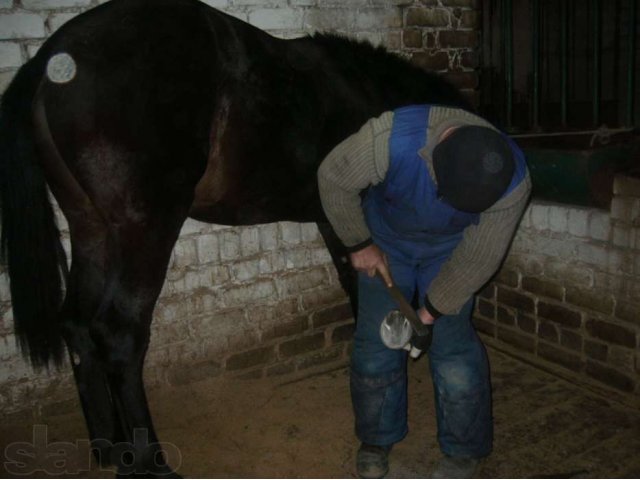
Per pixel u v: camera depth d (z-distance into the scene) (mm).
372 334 2117
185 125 2053
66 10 2453
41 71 1953
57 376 2693
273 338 3137
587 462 2328
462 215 1713
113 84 1924
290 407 2838
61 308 2236
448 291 1791
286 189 2438
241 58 2195
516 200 1633
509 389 2885
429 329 1888
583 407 2707
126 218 1990
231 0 2727
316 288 3211
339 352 3352
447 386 2107
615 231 2688
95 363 2277
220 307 2961
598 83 3172
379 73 2594
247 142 2262
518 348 3275
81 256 2217
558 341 3045
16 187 1986
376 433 2229
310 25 2945
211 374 3008
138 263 2021
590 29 5305
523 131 3479
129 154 1953
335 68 2479
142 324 2047
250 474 2326
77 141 1923
